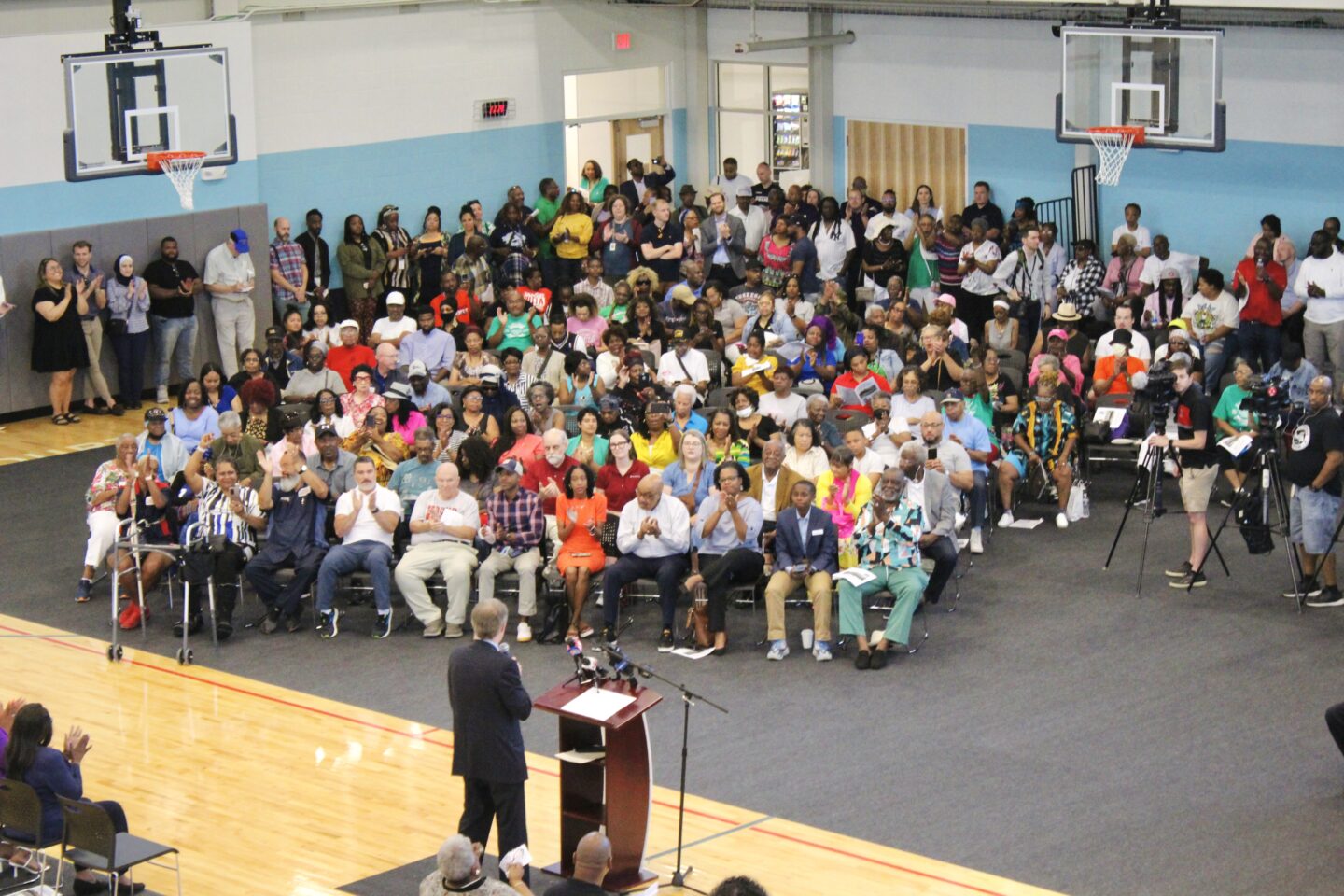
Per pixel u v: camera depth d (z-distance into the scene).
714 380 17.09
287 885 9.01
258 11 20.16
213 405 15.34
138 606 13.13
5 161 18.28
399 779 10.34
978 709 11.09
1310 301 17.17
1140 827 9.41
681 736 10.82
